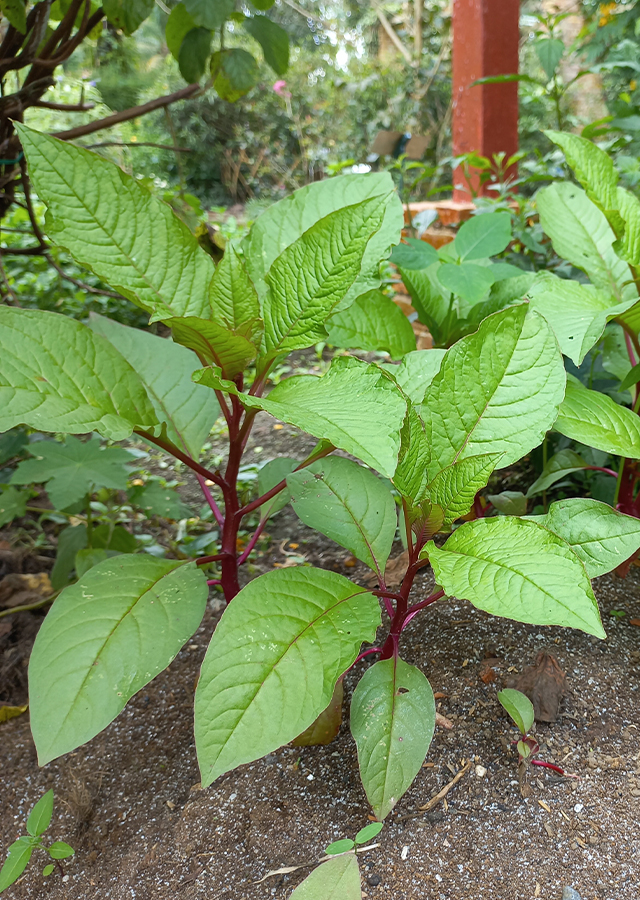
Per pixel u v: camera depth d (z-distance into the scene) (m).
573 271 0.72
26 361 0.34
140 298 0.36
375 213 0.34
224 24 0.54
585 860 0.31
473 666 0.42
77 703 0.31
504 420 0.35
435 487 0.34
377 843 0.33
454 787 0.35
